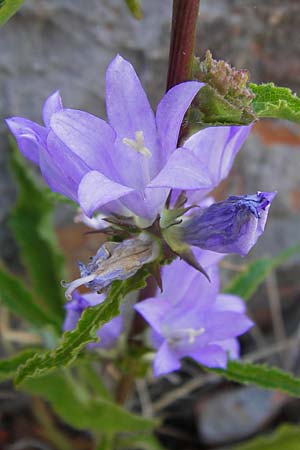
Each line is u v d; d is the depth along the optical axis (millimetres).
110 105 190
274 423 341
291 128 339
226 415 333
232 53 326
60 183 193
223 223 190
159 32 316
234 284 294
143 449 331
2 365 235
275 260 299
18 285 296
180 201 206
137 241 194
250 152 339
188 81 184
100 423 285
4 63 309
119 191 170
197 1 186
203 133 204
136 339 242
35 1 303
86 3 308
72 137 182
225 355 222
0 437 338
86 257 332
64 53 313
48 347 303
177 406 344
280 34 325
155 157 193
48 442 338
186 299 222
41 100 314
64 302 311
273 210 350
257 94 192
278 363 351
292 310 371
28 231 308
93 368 290
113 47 315
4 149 316
